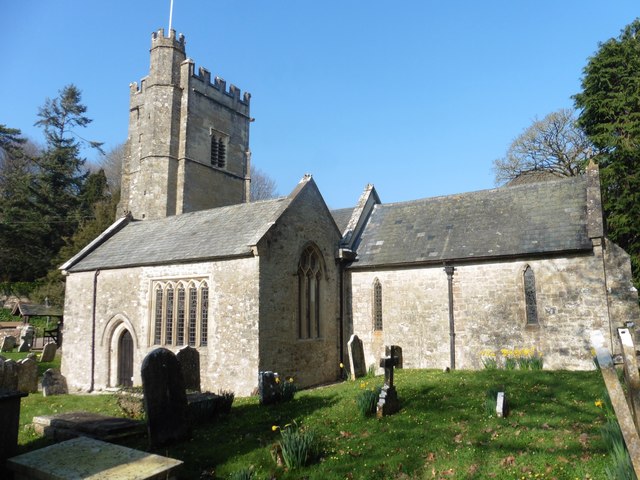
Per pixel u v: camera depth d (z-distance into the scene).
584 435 8.09
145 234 24.41
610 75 28.25
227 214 22.27
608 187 26.72
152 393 9.50
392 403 10.73
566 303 17.08
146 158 30.28
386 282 20.88
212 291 18.56
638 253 25.66
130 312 21.30
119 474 6.09
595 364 15.46
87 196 52.97
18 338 39.00
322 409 11.59
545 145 39.22
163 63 31.06
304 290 19.80
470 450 7.98
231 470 8.02
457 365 18.70
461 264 19.20
